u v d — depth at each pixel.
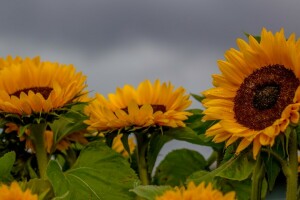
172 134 1.52
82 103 1.47
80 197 1.41
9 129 1.54
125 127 1.48
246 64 1.33
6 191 1.12
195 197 1.06
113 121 1.48
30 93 1.41
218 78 1.36
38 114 1.43
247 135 1.26
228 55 1.35
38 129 1.48
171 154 1.74
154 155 1.55
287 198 1.25
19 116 1.43
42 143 1.49
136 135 1.53
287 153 1.22
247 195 1.48
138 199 1.43
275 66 1.31
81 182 1.42
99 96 1.60
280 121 1.21
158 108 1.55
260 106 1.29
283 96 1.27
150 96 1.59
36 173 1.59
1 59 1.62
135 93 1.61
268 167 1.29
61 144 1.58
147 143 1.53
